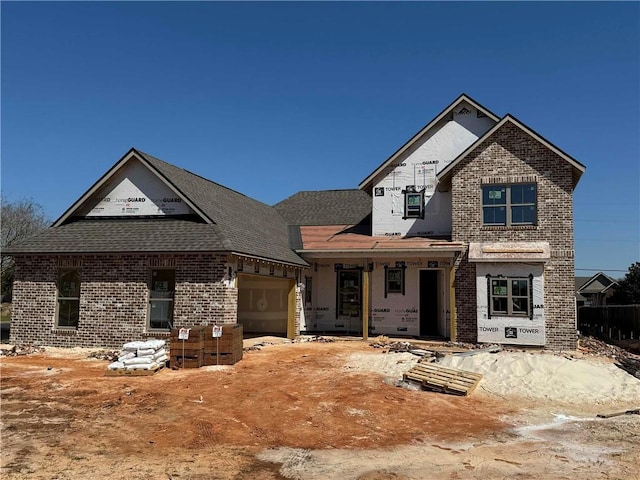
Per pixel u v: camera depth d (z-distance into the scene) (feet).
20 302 55.47
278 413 30.09
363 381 38.93
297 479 20.48
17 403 31.55
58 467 21.27
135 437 25.41
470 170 62.23
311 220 82.94
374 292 69.92
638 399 35.04
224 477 20.51
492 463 22.62
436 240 65.46
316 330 72.74
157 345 41.52
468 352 48.01
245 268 54.29
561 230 58.70
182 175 63.10
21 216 149.48
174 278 52.34
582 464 22.53
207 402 32.17
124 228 56.95
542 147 60.08
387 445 25.00
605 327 80.28
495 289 59.36
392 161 71.41
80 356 48.55
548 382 37.88
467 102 69.51
